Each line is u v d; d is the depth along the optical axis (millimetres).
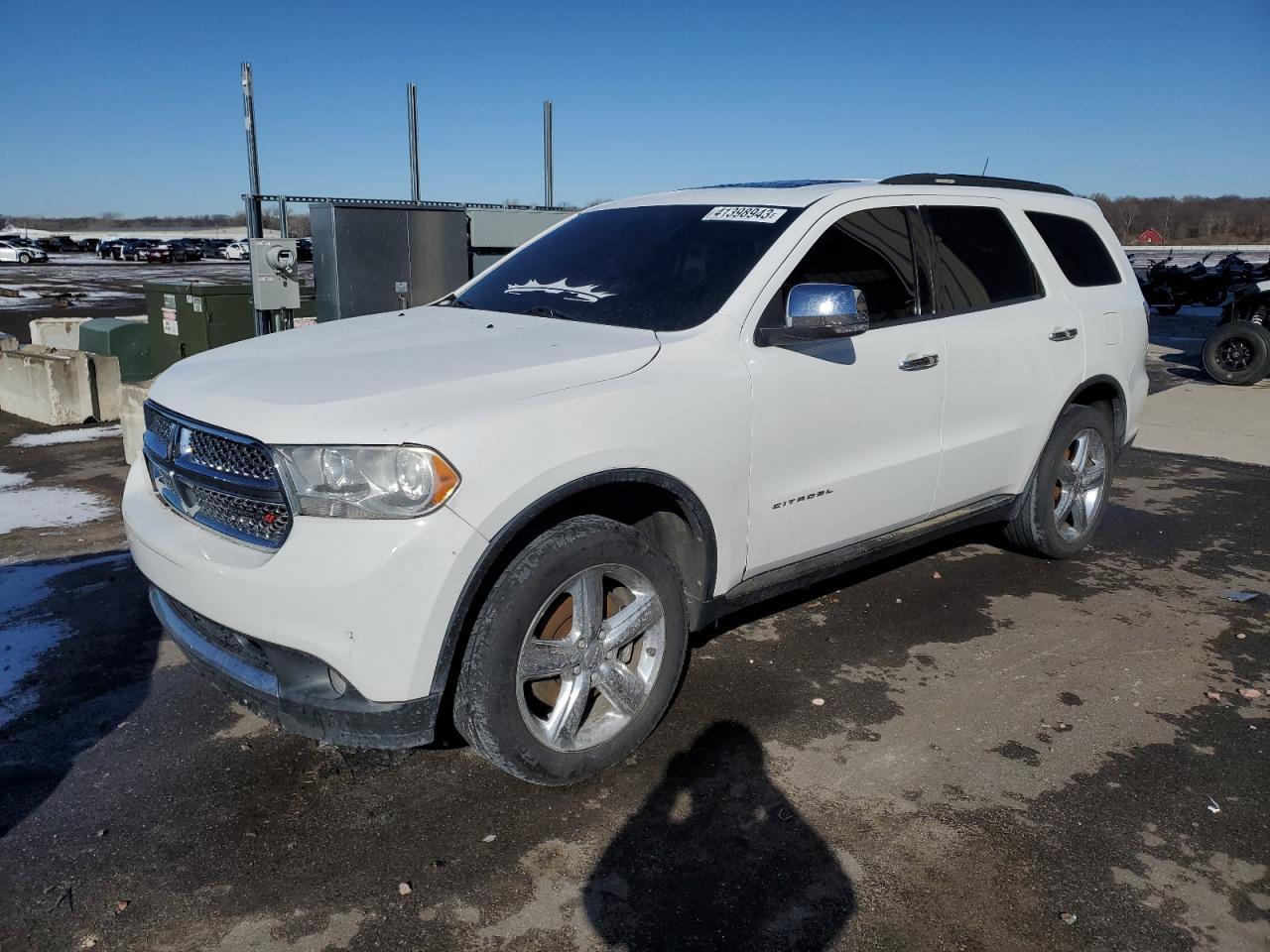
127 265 53844
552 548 2852
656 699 3248
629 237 4117
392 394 2727
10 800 3027
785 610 4539
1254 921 2549
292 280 8508
